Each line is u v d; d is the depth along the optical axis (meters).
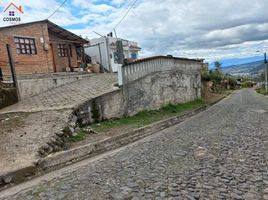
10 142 6.96
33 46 18.72
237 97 41.91
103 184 4.79
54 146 6.97
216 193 4.19
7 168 5.38
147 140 9.17
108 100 11.52
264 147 7.00
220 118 14.53
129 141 9.20
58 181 5.18
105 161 6.52
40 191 4.68
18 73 17.45
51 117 9.02
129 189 4.48
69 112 9.35
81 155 7.05
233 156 6.23
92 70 25.03
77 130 8.93
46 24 19.62
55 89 15.10
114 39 30.75
